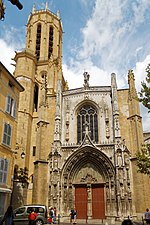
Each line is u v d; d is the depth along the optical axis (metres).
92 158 39.09
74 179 38.94
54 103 44.66
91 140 39.44
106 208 35.97
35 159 39.53
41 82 51.56
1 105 27.09
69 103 44.44
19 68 48.44
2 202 25.50
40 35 63.84
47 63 56.25
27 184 38.66
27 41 64.69
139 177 35.31
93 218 36.06
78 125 42.94
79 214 36.75
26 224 25.58
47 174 38.47
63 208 36.25
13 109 29.72
